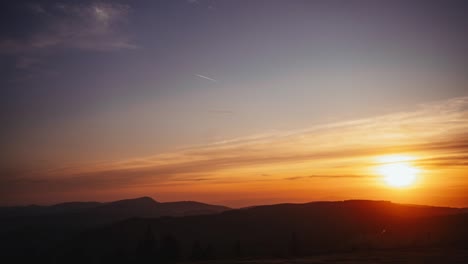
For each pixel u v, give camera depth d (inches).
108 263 3715.6
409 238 3225.9
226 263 1849.2
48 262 4564.5
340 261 1753.2
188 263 1980.8
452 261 1599.4
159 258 3501.5
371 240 3442.4
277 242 4771.2
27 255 5319.9
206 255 3408.0
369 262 1648.6
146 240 3683.6
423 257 1793.8
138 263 3513.8
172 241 3582.7
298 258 2049.7
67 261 3966.5
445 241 2790.4
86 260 3971.5
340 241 4306.1
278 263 1738.4
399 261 1649.9
